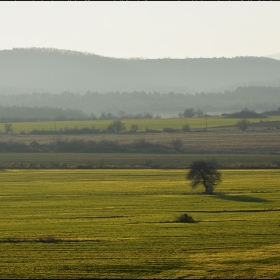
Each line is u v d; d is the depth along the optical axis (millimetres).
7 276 153250
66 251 180375
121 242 193500
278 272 155750
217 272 156000
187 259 169750
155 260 168750
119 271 157625
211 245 189000
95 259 170250
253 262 165875
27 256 173875
